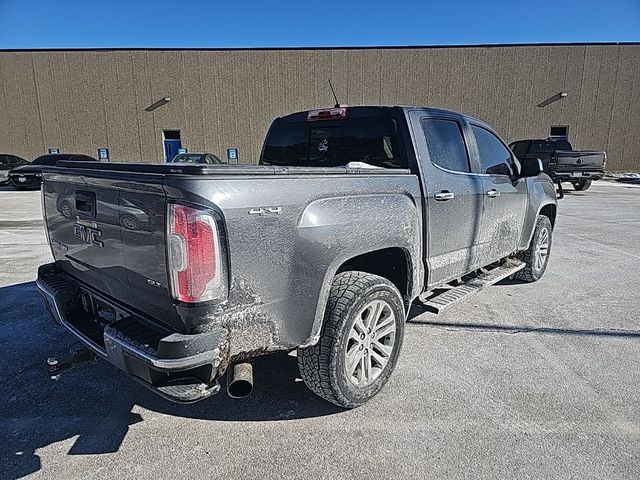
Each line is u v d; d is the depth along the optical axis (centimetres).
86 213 257
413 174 313
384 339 295
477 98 2459
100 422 269
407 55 2434
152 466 231
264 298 219
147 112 2489
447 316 438
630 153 2498
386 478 221
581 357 351
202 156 1878
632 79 2428
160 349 197
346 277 273
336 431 259
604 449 243
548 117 2466
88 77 2459
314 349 259
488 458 235
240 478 222
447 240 353
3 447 245
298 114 393
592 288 530
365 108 345
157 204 202
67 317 283
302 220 230
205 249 195
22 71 2453
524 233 498
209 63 2447
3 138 2516
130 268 228
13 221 1009
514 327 410
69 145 2516
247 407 284
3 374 325
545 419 270
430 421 267
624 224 984
